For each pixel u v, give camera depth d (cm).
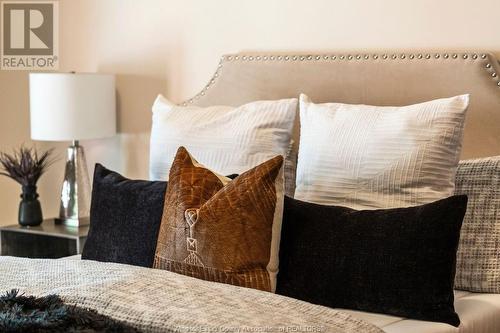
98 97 377
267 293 209
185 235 237
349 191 262
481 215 255
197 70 372
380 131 262
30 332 181
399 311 222
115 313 197
